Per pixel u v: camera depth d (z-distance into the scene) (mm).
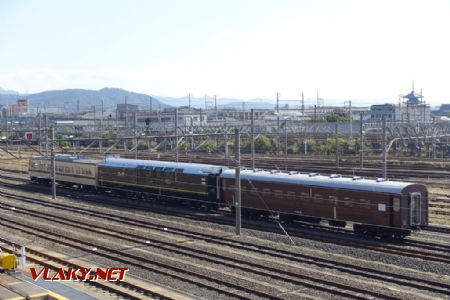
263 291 21781
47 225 36938
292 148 89688
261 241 30719
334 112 111438
